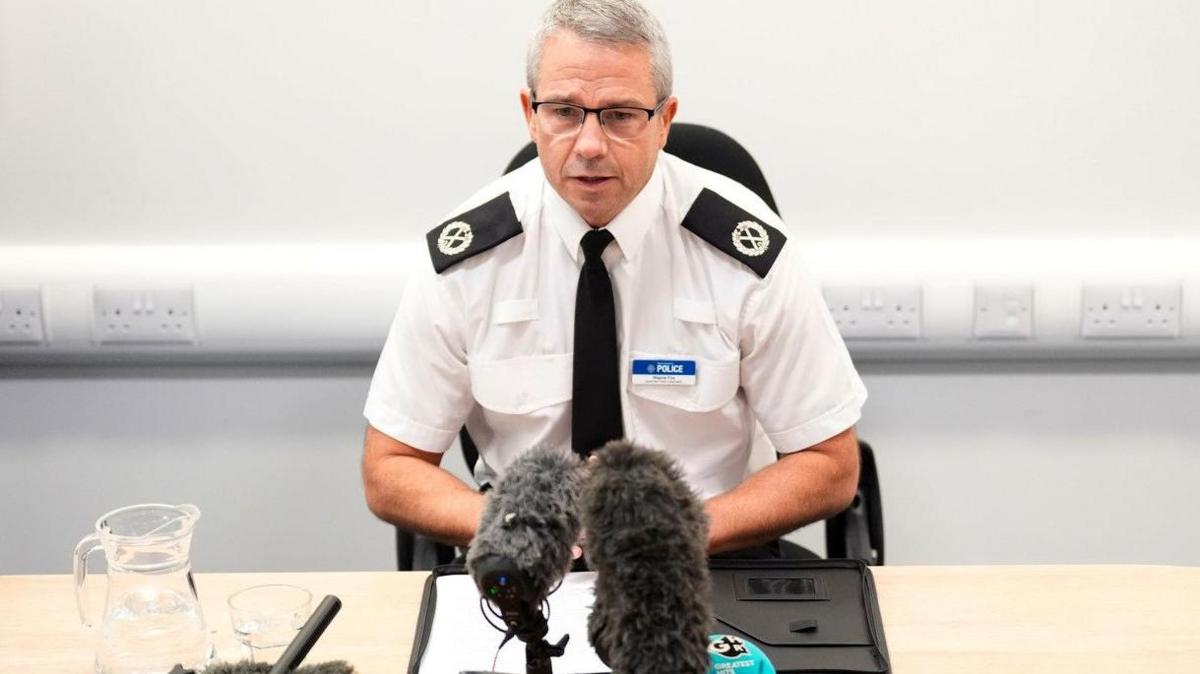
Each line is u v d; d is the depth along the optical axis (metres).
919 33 2.43
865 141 2.48
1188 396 2.58
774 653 1.33
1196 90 2.43
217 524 2.69
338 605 1.25
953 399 2.60
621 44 1.58
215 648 1.38
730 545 1.68
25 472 2.66
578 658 1.28
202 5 2.45
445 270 1.80
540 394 1.80
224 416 2.64
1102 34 2.42
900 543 2.67
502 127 2.50
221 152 2.51
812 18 2.43
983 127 2.46
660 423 1.82
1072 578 1.55
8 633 1.44
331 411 2.64
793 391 1.80
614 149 1.61
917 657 1.36
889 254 2.49
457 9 2.45
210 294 2.51
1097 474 2.62
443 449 1.86
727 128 2.49
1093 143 2.46
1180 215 2.48
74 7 2.45
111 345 2.54
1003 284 2.46
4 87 2.48
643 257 1.78
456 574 1.49
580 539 0.96
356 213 2.54
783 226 1.88
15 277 2.51
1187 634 1.41
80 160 2.52
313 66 2.47
